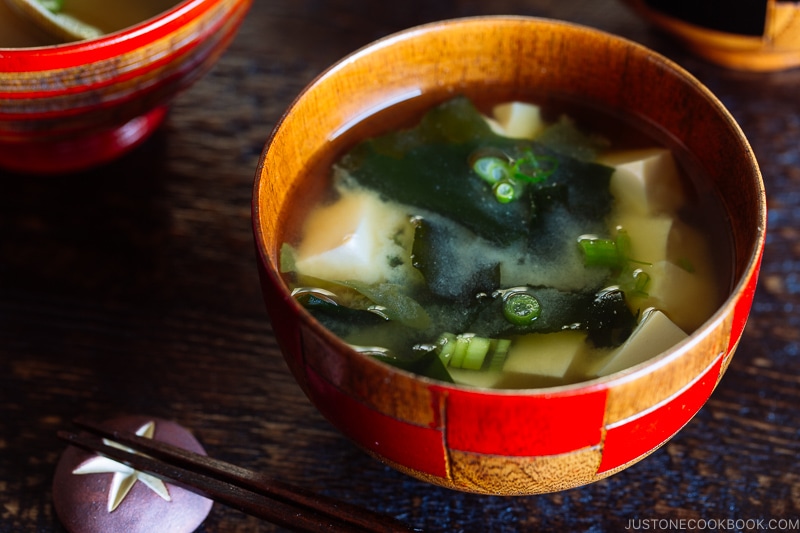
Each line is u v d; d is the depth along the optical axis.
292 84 0.62
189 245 0.58
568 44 0.53
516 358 0.49
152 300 0.56
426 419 0.46
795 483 0.52
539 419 0.45
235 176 0.60
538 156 0.53
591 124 0.54
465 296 0.50
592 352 0.49
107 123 0.55
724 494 0.51
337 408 0.48
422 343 0.49
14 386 0.54
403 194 0.53
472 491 0.48
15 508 0.52
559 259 0.51
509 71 0.54
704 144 0.52
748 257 0.47
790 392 0.53
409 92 0.54
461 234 0.52
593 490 0.52
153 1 0.58
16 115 0.54
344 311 0.50
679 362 0.45
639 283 0.50
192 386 0.54
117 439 0.52
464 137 0.54
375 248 0.51
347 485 0.52
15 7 0.56
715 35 0.60
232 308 0.56
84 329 0.56
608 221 0.52
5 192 0.59
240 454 0.53
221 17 0.55
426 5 0.65
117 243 0.58
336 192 0.53
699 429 0.53
